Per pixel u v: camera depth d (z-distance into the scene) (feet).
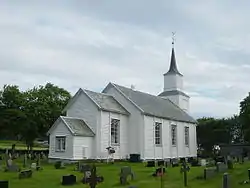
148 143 158.10
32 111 195.21
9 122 189.26
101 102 149.59
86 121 146.41
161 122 170.81
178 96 226.17
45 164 128.36
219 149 203.92
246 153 178.60
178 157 182.50
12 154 165.58
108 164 131.23
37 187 72.33
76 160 134.51
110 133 147.64
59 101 212.23
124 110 158.71
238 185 73.56
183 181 81.46
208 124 239.71
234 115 240.12
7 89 197.26
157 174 85.92
